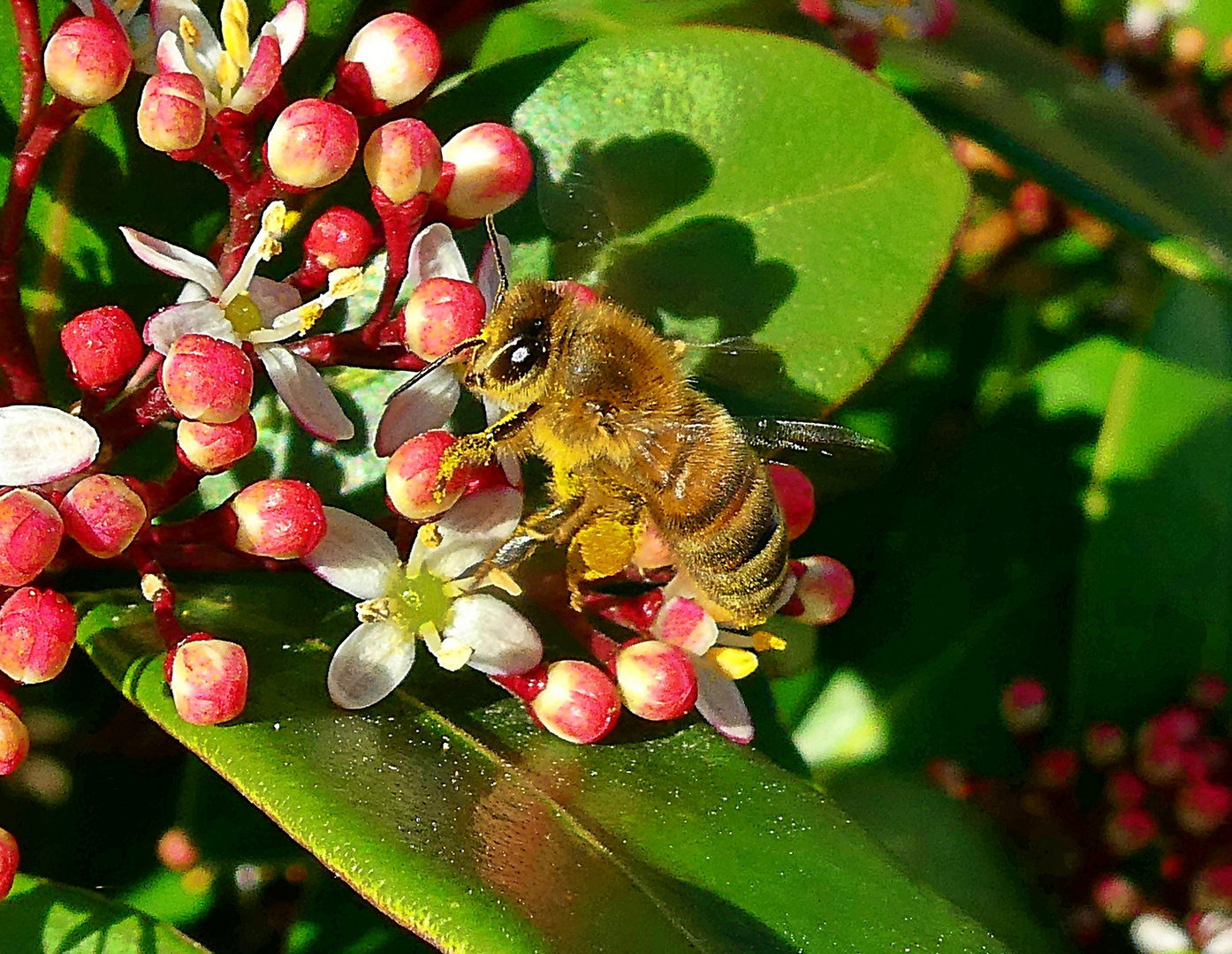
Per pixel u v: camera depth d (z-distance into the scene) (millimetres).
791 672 105
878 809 111
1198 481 119
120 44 79
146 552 78
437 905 70
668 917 74
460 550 81
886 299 90
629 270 90
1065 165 110
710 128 90
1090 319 125
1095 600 117
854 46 107
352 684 79
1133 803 109
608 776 81
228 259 80
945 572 117
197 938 95
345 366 82
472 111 89
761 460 89
